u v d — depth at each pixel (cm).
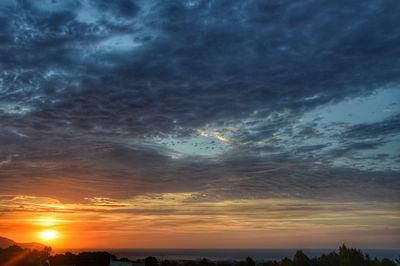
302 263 4431
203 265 5947
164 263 6059
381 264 3809
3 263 5294
